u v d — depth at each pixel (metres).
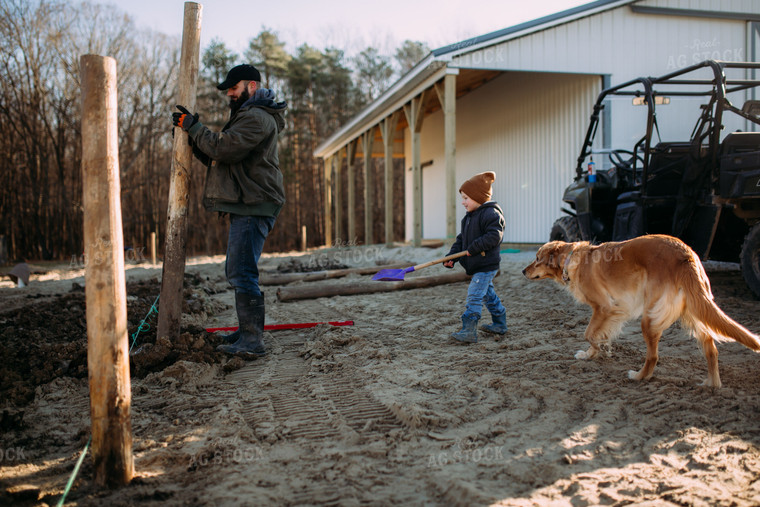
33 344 4.67
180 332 4.58
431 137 20.97
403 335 5.45
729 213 6.64
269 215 4.64
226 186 4.43
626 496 2.26
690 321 3.49
